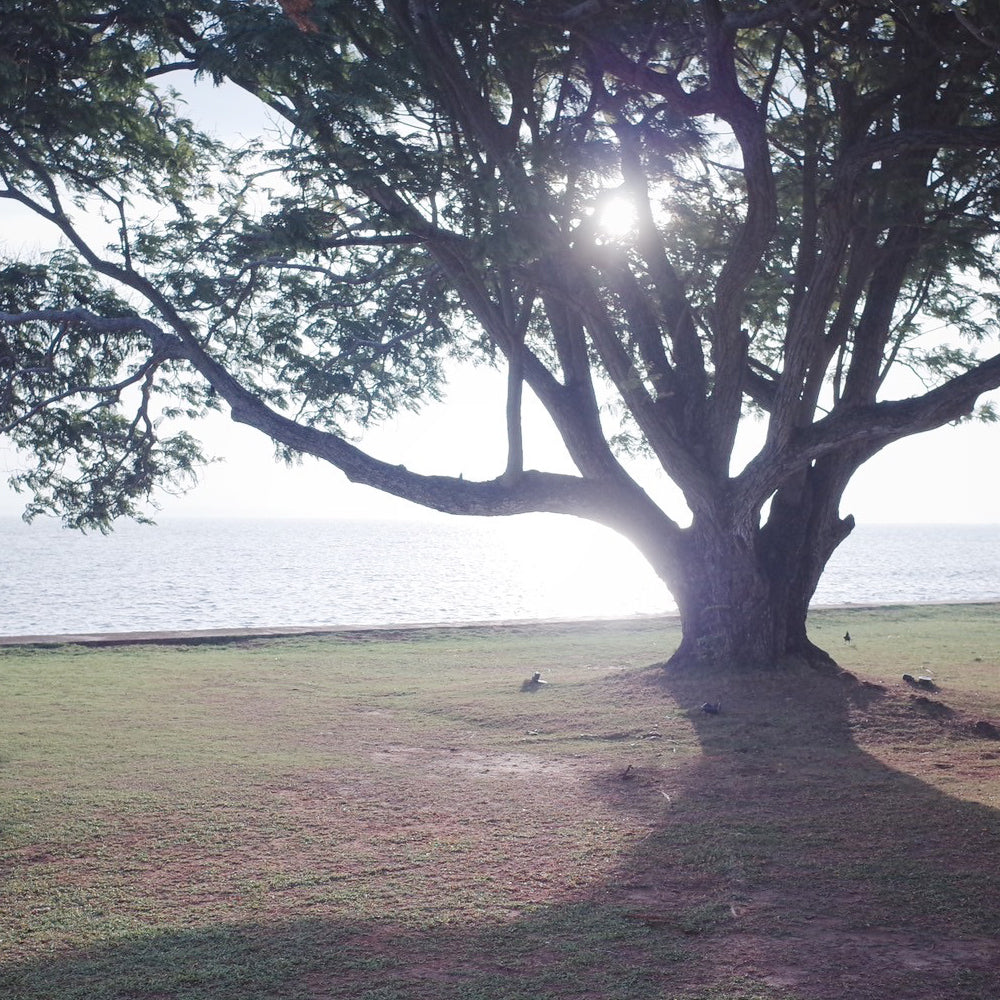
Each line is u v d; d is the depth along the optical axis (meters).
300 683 14.33
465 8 10.39
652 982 4.77
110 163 12.52
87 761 9.50
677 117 11.64
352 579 56.97
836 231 11.19
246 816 7.77
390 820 7.70
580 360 13.23
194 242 12.77
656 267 12.73
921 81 11.55
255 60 9.87
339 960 5.10
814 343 11.70
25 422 13.75
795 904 5.81
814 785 8.52
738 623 12.89
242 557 88.44
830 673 12.76
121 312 13.78
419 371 14.01
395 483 12.62
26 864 6.69
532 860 6.72
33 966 5.07
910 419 11.42
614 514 13.06
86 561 75.88
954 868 6.36
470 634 19.84
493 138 10.98
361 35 11.07
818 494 13.27
